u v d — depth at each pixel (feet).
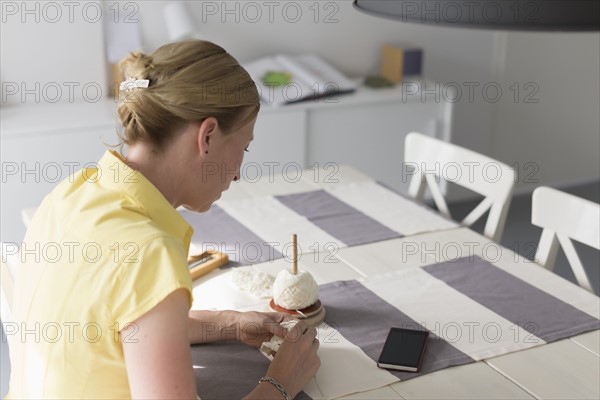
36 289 3.78
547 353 4.94
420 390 4.55
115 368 3.60
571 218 6.47
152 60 3.76
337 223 6.97
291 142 11.47
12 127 9.80
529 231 13.19
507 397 4.50
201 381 4.63
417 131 12.44
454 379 4.66
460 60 13.82
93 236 3.62
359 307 5.49
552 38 14.14
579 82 14.66
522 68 14.21
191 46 3.76
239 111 3.81
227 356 4.90
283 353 4.49
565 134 14.98
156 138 3.78
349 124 11.89
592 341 5.09
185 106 3.67
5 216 10.03
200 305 5.52
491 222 7.48
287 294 5.21
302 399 4.45
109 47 11.20
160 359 3.41
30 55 10.72
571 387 4.61
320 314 5.29
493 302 5.59
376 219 7.08
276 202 7.43
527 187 15.01
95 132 10.16
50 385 3.69
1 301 5.11
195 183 3.93
